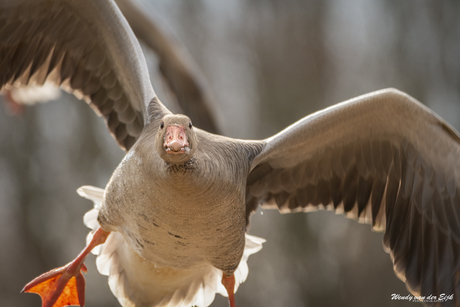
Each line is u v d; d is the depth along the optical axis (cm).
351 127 985
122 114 1063
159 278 1020
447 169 973
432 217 999
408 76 2869
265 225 2719
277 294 2653
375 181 1040
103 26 998
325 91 2848
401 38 2905
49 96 1501
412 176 1006
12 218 2877
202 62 3012
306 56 2864
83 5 988
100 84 1059
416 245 1010
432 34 2908
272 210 2706
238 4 3053
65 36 1033
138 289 1048
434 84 2903
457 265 979
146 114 920
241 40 2988
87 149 2897
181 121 754
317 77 2852
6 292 2756
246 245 1116
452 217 984
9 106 1508
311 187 1067
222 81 2998
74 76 1059
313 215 2677
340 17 2956
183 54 1309
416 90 2845
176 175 771
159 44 1291
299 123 971
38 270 2798
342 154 1033
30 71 1043
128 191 838
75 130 2925
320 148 1019
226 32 3050
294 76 2861
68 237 2830
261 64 2912
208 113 1293
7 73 1025
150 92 948
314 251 2645
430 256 999
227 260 903
